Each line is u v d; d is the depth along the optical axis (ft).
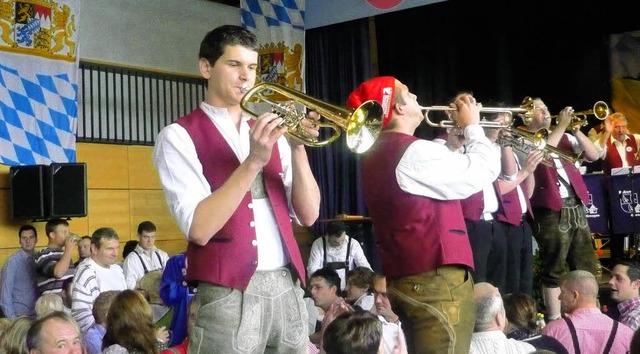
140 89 30.99
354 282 18.99
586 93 35.73
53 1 26.99
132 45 30.76
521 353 12.31
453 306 10.92
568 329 13.64
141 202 30.40
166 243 31.04
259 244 8.11
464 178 10.95
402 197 11.06
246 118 8.59
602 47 35.53
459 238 11.11
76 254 27.76
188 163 8.15
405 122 11.57
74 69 27.45
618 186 24.31
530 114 16.89
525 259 18.16
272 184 8.32
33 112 26.37
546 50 35.83
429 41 35.32
